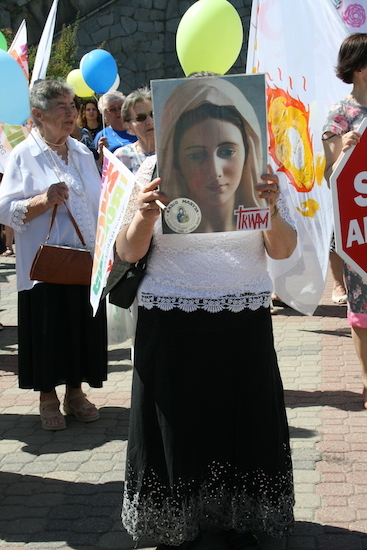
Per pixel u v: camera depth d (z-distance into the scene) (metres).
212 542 2.84
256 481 2.69
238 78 2.35
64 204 4.02
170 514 2.64
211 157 2.39
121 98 5.95
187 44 3.46
